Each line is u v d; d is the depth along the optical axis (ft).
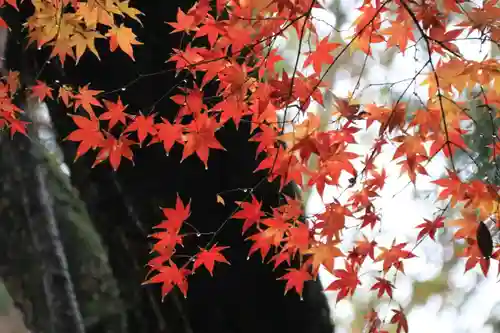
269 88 9.30
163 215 9.40
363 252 9.56
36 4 9.44
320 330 9.44
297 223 9.32
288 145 9.25
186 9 9.55
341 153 9.23
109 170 9.42
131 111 9.45
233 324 9.34
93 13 9.30
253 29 9.25
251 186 9.48
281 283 9.45
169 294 9.39
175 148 9.44
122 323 9.39
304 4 9.21
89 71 9.52
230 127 9.50
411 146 9.30
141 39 9.51
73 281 9.55
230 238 9.43
